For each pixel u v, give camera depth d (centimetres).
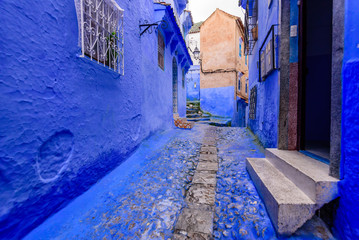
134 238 178
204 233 182
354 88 141
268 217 199
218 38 1533
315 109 420
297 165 216
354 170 142
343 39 153
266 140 438
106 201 236
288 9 308
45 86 177
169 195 257
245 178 300
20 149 153
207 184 287
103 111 283
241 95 1602
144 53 475
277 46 333
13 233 148
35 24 167
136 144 416
